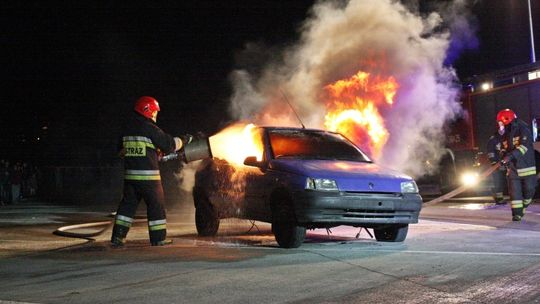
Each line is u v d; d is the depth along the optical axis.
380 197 7.18
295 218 7.14
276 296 4.77
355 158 8.26
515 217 10.32
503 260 6.20
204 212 8.88
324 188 7.02
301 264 6.13
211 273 5.70
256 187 7.81
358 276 5.50
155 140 7.58
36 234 9.48
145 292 4.96
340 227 10.00
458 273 5.56
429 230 9.16
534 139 15.23
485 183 17.11
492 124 16.67
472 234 8.55
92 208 16.95
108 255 6.90
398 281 5.26
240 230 9.77
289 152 8.03
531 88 15.48
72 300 4.74
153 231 7.62
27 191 25.36
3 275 5.80
